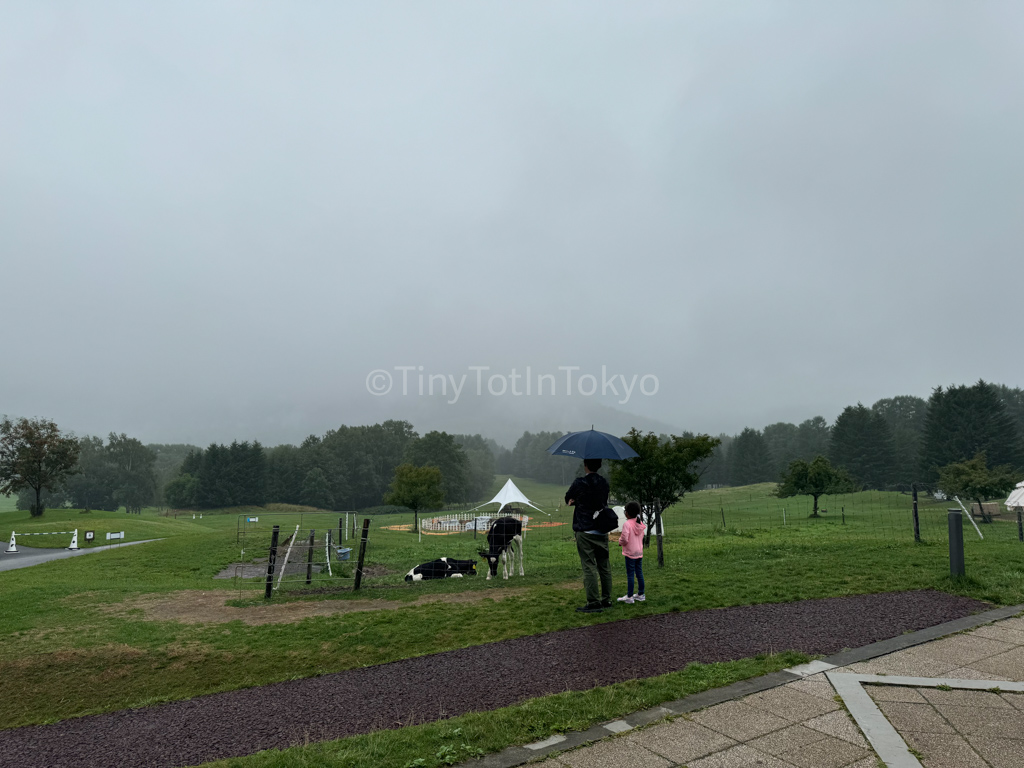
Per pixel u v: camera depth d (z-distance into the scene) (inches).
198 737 253.1
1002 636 295.0
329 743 212.2
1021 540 834.2
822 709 214.1
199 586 649.6
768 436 7608.3
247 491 4803.2
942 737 190.1
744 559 644.7
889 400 6417.3
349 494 5270.7
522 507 2529.5
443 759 187.6
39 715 310.8
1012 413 5497.1
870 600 375.6
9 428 2551.7
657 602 395.5
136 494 5502.0
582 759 183.9
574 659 293.0
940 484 2127.2
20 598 572.1
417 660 321.4
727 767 175.5
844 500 2667.3
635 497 644.7
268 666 344.5
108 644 402.3
